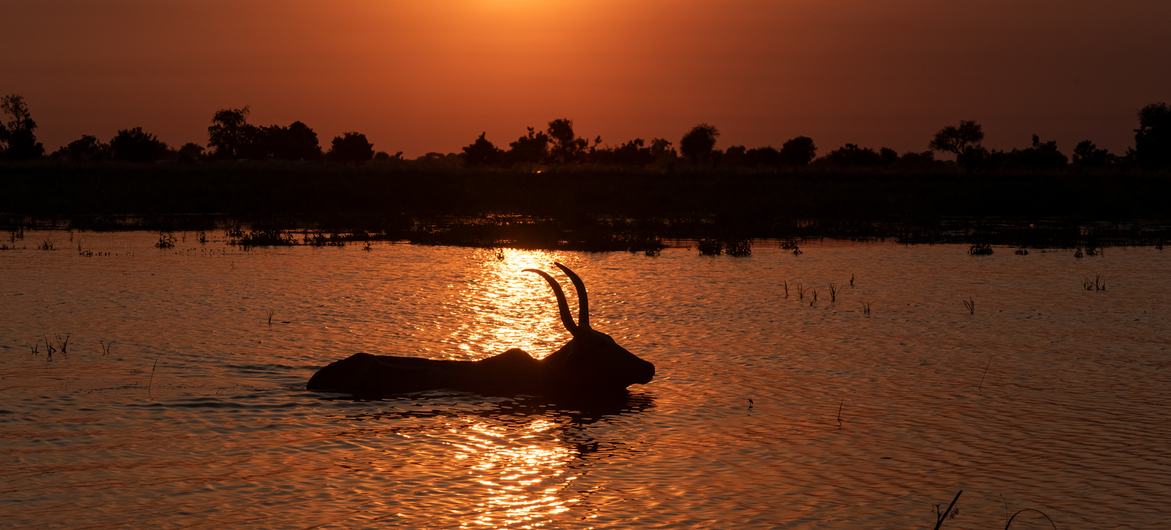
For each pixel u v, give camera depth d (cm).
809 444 1230
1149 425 1323
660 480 1092
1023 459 1177
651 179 9900
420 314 2250
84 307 2302
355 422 1307
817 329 2066
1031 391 1515
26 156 14312
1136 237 4734
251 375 1573
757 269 3281
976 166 12375
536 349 1858
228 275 2998
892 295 2606
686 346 1875
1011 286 2809
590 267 3344
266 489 1050
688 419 1347
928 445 1230
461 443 1222
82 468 1111
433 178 9438
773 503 1023
